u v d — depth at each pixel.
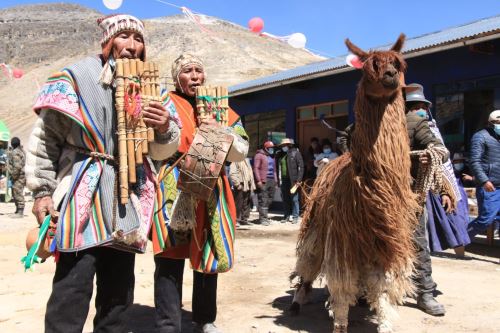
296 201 12.17
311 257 4.39
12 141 13.17
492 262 7.25
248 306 4.95
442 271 6.61
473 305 4.97
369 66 3.35
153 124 2.75
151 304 5.02
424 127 4.41
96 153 2.71
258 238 9.73
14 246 8.48
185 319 4.49
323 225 4.03
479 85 10.54
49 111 2.69
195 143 3.48
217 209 3.63
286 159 12.29
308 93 14.55
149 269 6.64
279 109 15.66
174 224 3.48
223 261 3.60
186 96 3.94
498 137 7.49
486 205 7.41
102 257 2.85
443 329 4.26
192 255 3.58
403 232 3.55
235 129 3.92
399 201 3.49
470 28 11.57
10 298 5.15
